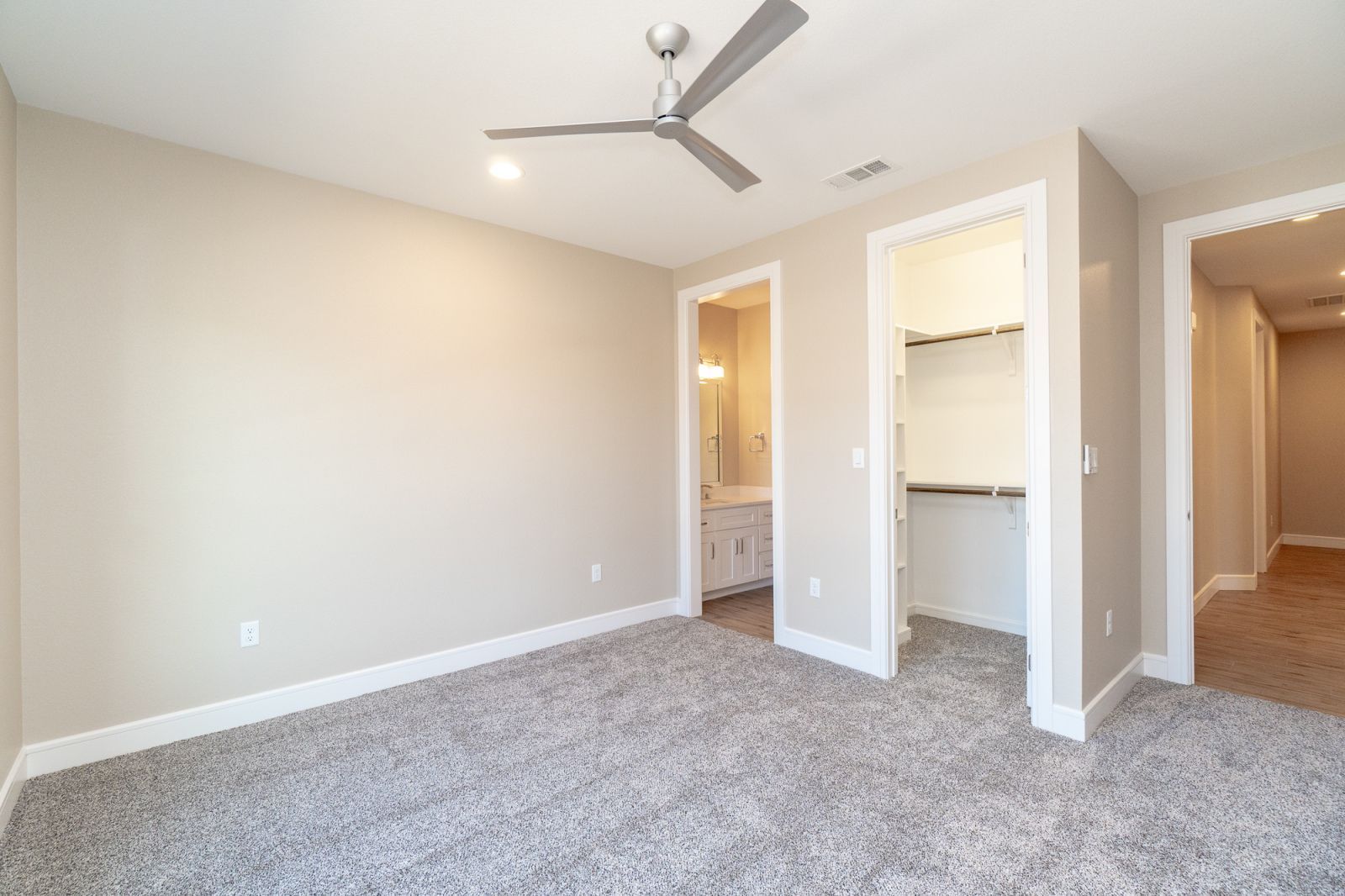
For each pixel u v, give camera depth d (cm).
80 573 237
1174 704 285
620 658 355
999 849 183
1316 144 268
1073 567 253
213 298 267
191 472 261
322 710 286
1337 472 684
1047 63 208
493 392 354
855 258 331
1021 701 291
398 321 320
